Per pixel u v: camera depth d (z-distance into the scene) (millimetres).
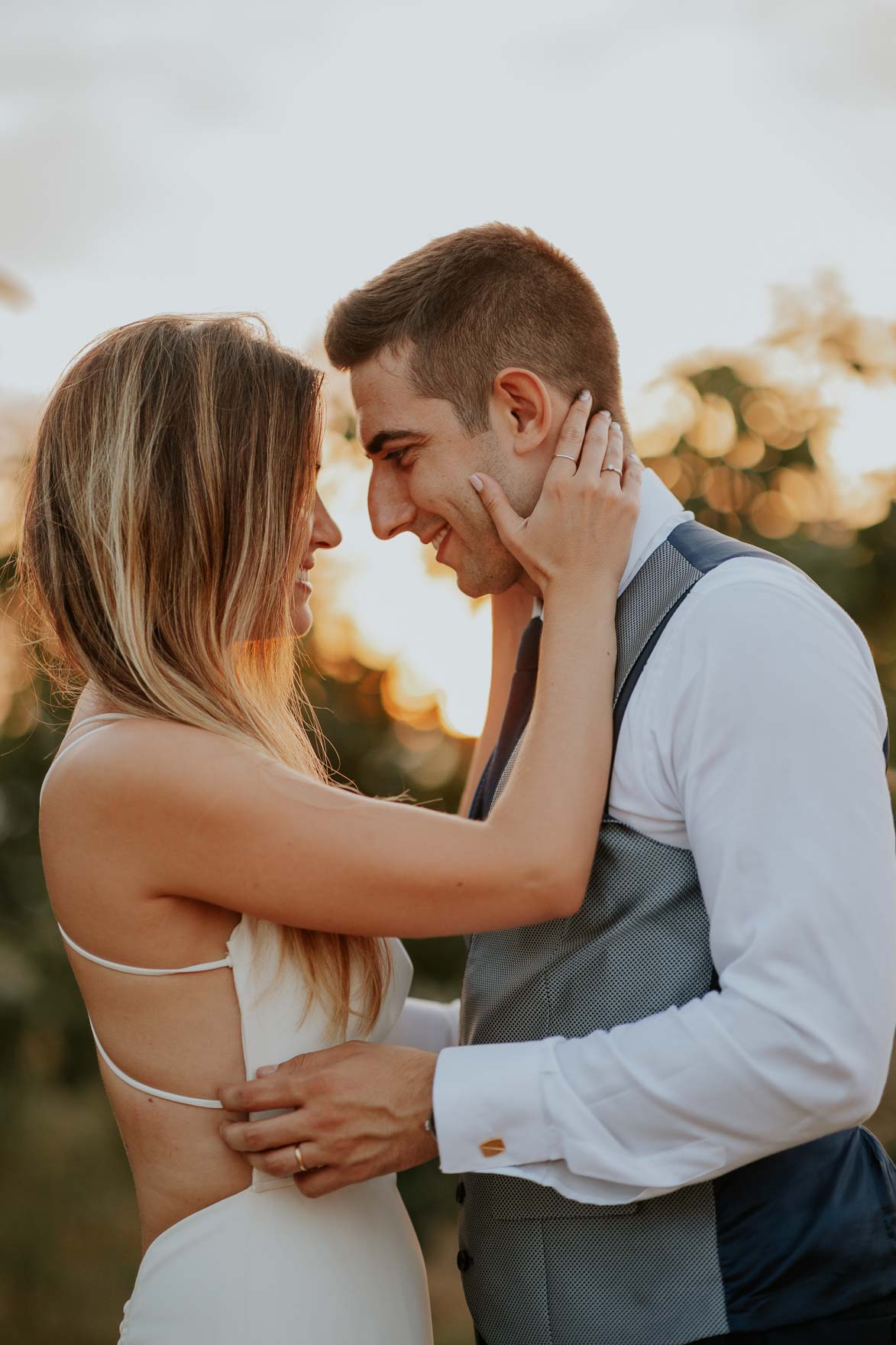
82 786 1333
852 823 1229
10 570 2600
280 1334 1324
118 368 1442
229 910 1388
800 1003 1197
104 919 1344
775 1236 1306
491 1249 1433
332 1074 1314
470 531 1567
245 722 1426
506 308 1516
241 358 1466
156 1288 1368
